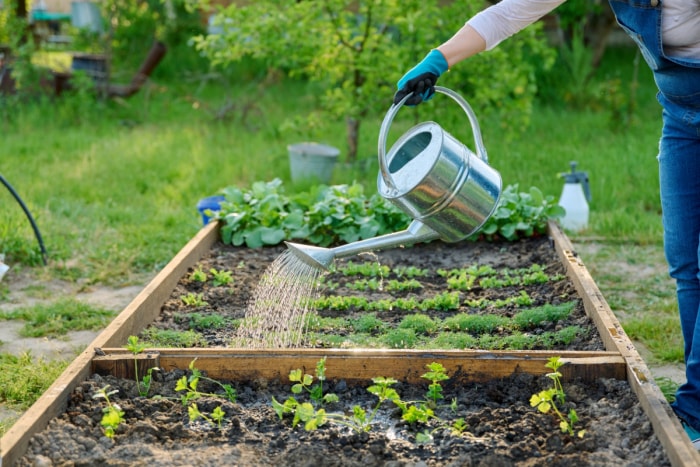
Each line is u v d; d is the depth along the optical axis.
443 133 3.01
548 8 3.02
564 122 8.70
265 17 6.61
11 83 9.08
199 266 4.29
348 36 6.51
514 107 6.68
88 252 5.02
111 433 2.82
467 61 6.43
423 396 3.07
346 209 4.72
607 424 2.86
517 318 3.63
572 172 5.43
